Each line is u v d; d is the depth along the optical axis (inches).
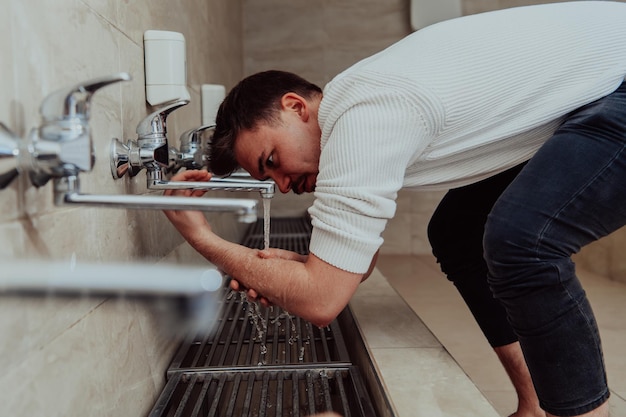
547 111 38.7
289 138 41.4
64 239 28.2
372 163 34.2
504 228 36.6
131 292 22.8
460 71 36.7
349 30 169.8
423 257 168.9
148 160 39.0
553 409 37.7
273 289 36.7
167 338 45.7
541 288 36.1
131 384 36.9
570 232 36.9
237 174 53.6
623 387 68.4
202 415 39.9
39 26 26.2
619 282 128.4
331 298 35.7
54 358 26.0
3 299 21.8
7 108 23.0
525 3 166.1
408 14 168.6
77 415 28.5
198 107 76.5
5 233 22.3
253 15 169.0
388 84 35.4
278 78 42.8
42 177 24.3
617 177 36.7
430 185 43.4
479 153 41.5
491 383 70.5
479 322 54.6
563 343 36.4
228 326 54.2
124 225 38.9
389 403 36.5
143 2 47.1
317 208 36.0
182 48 48.6
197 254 65.7
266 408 39.1
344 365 43.7
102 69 35.6
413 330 52.0
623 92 39.4
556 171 36.8
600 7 44.2
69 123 23.5
